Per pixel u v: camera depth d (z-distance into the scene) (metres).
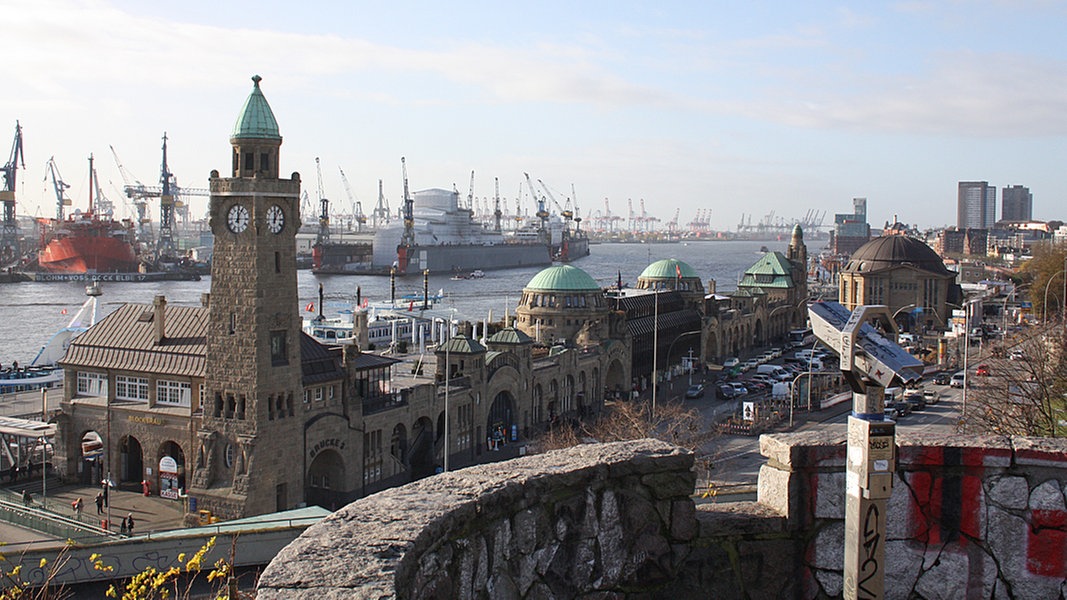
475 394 128.25
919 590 14.47
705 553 14.31
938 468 14.45
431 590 10.91
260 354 95.00
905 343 193.25
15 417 123.75
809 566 14.50
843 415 146.88
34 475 109.19
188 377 101.25
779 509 14.70
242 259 95.06
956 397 162.12
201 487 96.12
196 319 107.75
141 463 107.38
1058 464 14.21
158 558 59.62
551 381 149.50
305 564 9.98
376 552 10.26
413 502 11.80
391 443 113.81
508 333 140.75
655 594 14.14
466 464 123.75
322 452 105.25
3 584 52.34
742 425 136.38
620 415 125.75
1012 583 14.35
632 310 191.12
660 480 14.24
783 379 183.25
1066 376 84.25
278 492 97.56
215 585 57.34
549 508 13.23
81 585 57.12
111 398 106.69
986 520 14.40
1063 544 14.23
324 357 105.12
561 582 13.29
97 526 88.75
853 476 12.83
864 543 12.68
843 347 12.81
